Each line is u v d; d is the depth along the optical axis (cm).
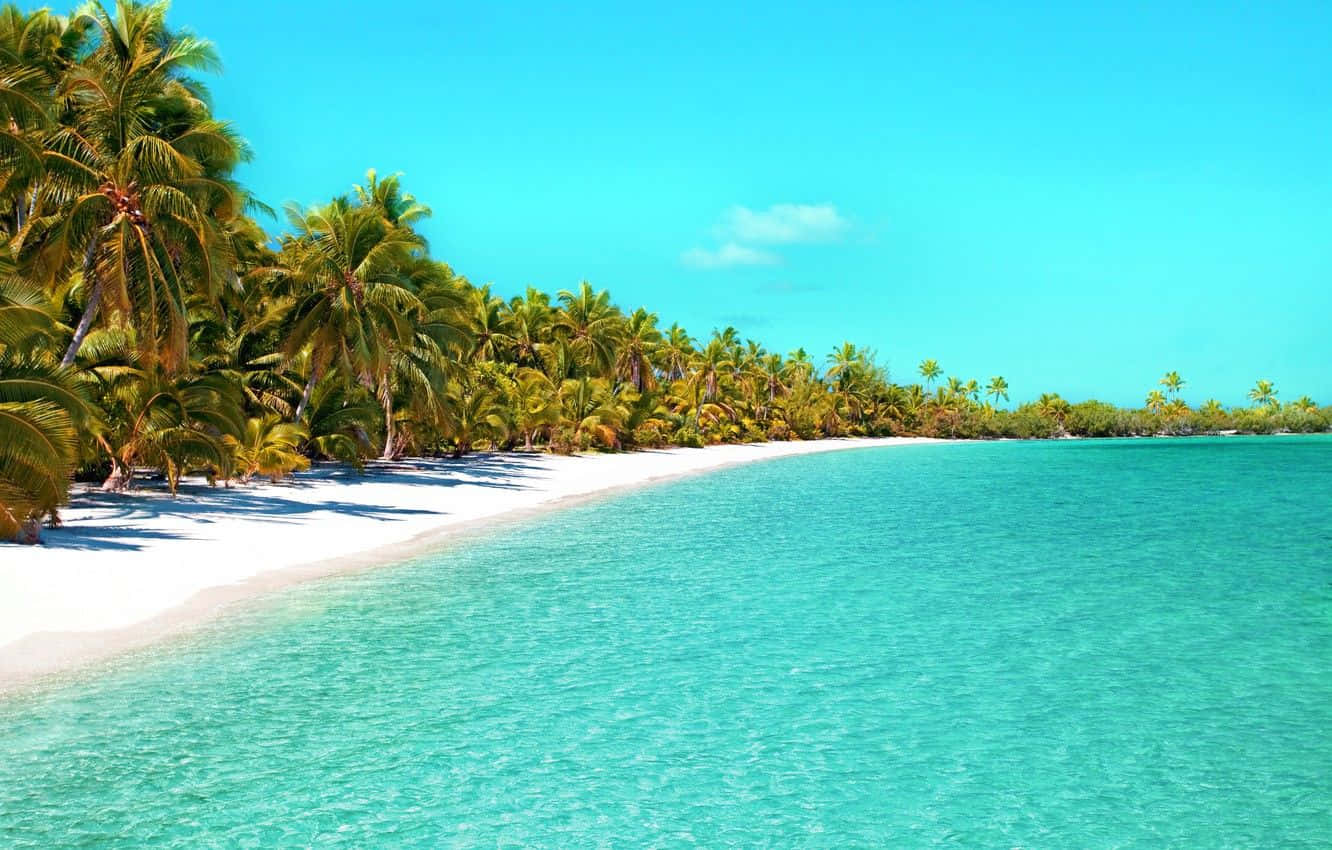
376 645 1147
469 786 728
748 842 642
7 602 1216
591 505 3058
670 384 8625
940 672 1067
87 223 2089
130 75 2156
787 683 1016
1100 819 689
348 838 636
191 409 2428
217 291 2288
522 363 6469
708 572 1722
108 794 700
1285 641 1228
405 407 4256
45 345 1694
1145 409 15912
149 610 1256
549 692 968
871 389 12462
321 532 2077
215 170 2362
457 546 2020
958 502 3359
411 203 4288
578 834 649
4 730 825
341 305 3294
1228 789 746
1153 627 1307
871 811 696
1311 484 4438
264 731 838
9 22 2366
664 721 887
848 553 1995
